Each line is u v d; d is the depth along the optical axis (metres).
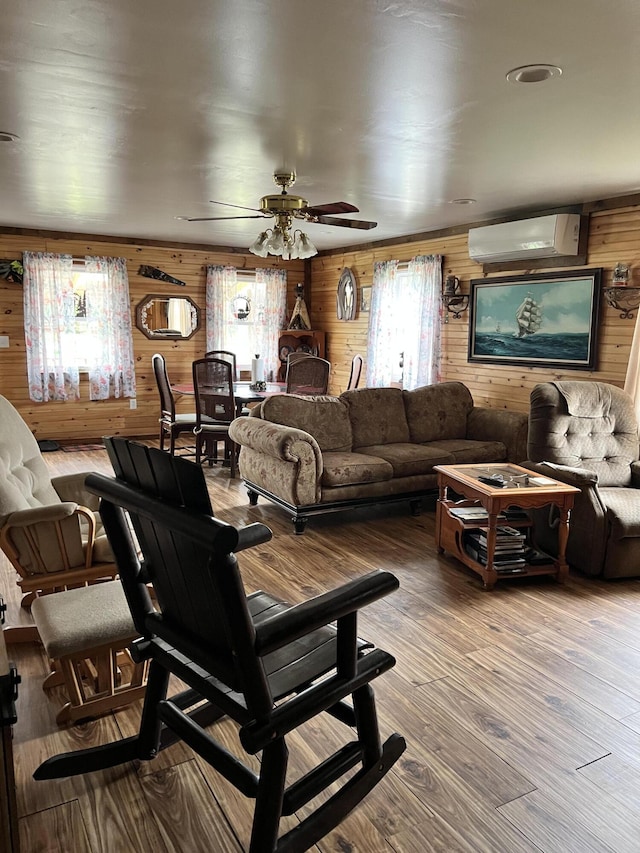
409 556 4.00
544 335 5.32
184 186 4.56
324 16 1.99
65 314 7.10
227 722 2.32
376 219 5.87
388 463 4.63
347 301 7.87
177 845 1.75
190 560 1.59
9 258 6.82
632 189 4.48
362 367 7.68
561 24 2.03
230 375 5.93
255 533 1.46
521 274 5.49
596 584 3.62
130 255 7.48
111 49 2.25
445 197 4.82
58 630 2.16
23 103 2.81
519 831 1.81
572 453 4.13
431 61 2.33
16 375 7.05
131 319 7.61
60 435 7.33
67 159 3.79
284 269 8.52
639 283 4.59
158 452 1.55
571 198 4.82
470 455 5.00
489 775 2.04
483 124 3.05
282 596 3.36
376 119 2.99
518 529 3.98
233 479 5.98
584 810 1.90
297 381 6.14
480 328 5.95
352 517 4.87
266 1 1.89
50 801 1.91
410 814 1.87
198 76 2.49
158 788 1.97
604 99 2.71
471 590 3.48
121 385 7.56
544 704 2.42
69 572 2.57
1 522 2.43
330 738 2.23
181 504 1.56
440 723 2.29
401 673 2.63
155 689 2.02
